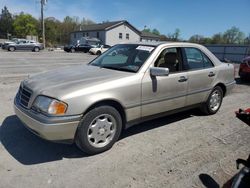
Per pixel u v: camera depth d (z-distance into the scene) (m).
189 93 4.91
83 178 3.20
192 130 4.83
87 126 3.58
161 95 4.38
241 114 2.59
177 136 4.52
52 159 3.62
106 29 53.66
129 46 4.88
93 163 3.55
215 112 5.81
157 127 4.90
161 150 3.98
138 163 3.58
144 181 3.18
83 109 3.47
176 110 4.82
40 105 3.44
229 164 3.65
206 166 3.57
